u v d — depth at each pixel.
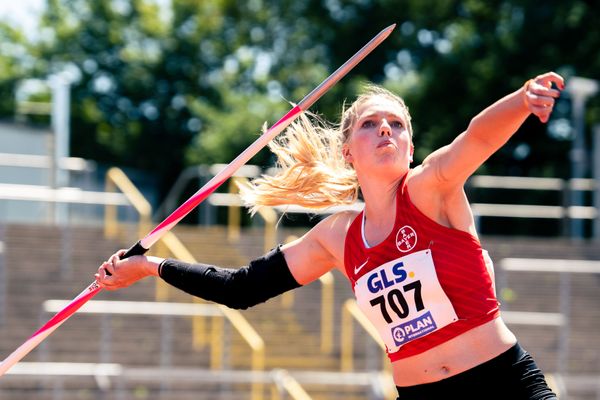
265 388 33.84
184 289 13.13
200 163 84.94
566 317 36.84
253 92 100.94
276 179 13.58
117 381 31.31
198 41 101.69
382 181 11.98
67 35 103.12
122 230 40.56
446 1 85.06
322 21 91.00
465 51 76.56
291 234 42.31
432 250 11.68
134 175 94.69
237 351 36.72
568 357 39.62
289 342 37.88
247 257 41.62
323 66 89.06
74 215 52.19
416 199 11.76
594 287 41.78
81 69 102.31
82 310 33.56
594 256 43.06
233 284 12.93
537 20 76.19
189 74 101.38
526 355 11.88
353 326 38.62
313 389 34.09
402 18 87.00
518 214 48.88
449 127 74.81
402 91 77.19
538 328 40.00
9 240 38.69
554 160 77.19
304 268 12.83
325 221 12.80
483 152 11.14
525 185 47.75
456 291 11.66
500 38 76.38
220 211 68.44
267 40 100.25
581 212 47.53
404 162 11.98
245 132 84.75
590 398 33.91
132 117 100.88
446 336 11.72
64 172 46.50
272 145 13.60
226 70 102.12
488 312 11.73
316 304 39.25
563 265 40.22
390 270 11.84
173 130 100.06
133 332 36.66
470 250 11.76
